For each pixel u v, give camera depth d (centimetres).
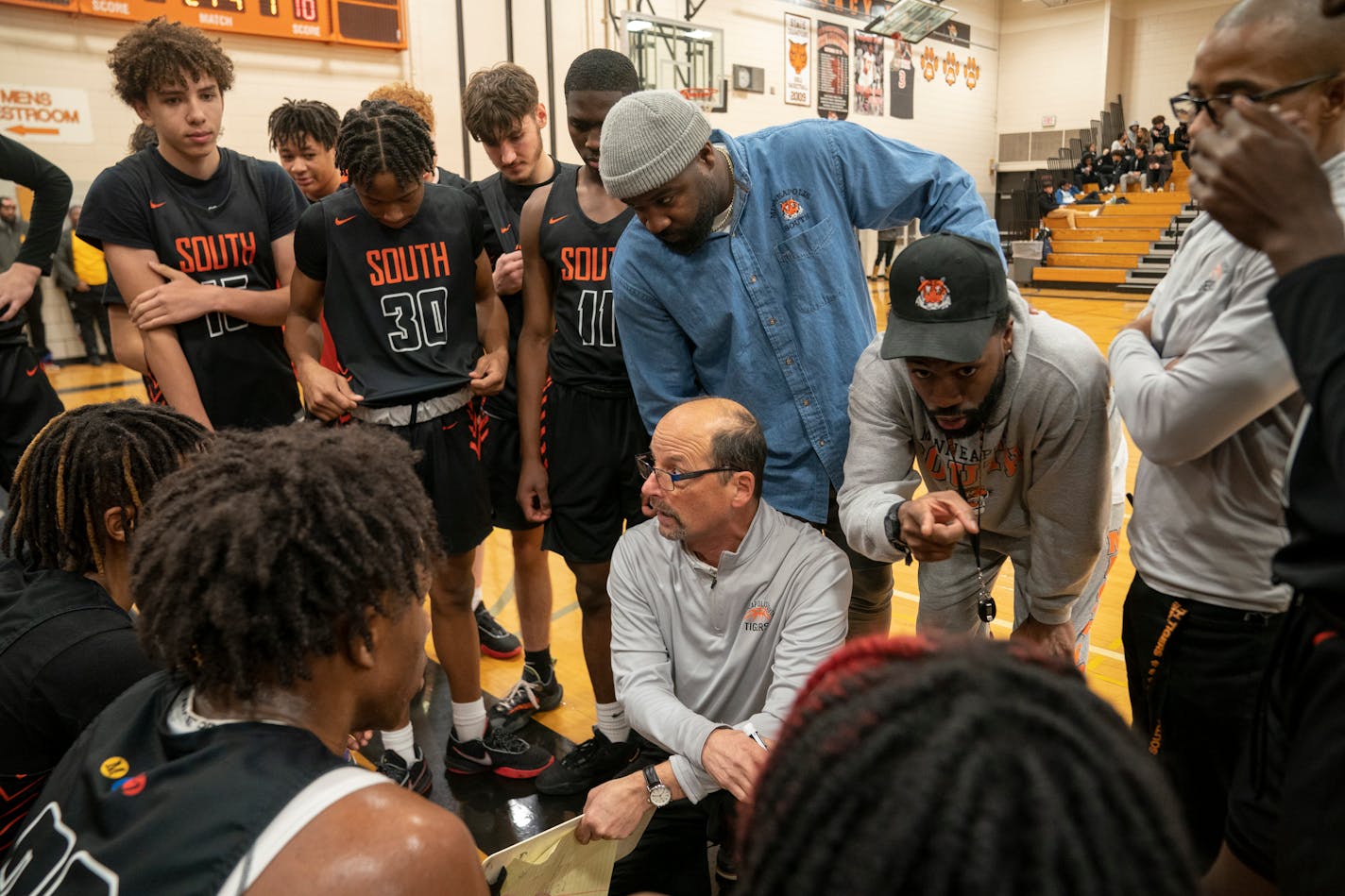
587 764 233
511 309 267
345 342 211
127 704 91
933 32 1736
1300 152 79
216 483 84
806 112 1489
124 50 207
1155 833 40
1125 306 1330
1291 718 97
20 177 252
